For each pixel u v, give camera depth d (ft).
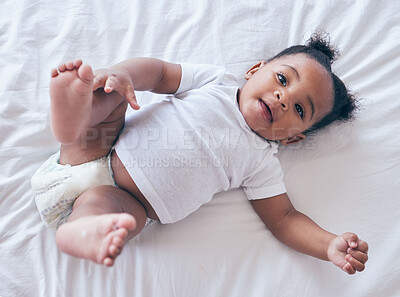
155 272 2.97
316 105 3.02
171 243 3.08
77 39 3.46
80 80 2.15
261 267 3.09
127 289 2.92
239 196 3.29
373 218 3.23
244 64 3.50
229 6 3.58
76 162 2.82
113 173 2.82
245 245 3.15
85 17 3.50
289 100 2.91
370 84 3.47
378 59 3.51
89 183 2.78
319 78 2.98
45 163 2.95
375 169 3.32
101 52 3.47
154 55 3.51
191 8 3.59
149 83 3.04
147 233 3.11
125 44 3.51
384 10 3.59
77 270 2.96
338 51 3.51
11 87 3.24
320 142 3.39
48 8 3.50
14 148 3.13
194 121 2.89
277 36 3.56
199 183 2.89
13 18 3.45
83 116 2.33
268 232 3.22
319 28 3.57
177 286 2.95
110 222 1.91
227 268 3.05
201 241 3.11
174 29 3.56
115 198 2.67
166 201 2.83
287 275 3.06
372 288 3.03
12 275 2.88
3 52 3.35
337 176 3.32
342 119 3.37
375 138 3.36
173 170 2.79
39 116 3.22
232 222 3.21
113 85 2.39
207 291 2.97
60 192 2.77
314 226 3.04
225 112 3.00
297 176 3.34
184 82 3.18
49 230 3.05
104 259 1.84
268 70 3.05
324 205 3.27
